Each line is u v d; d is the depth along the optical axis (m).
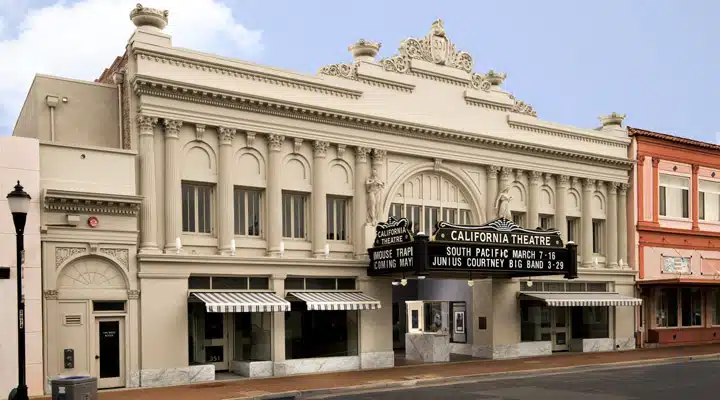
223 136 26.47
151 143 24.88
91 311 23.08
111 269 23.66
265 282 27.45
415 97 31.91
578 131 37.81
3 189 21.52
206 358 26.27
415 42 32.31
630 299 37.03
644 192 40.38
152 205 24.72
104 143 26.03
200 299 24.55
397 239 28.02
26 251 21.59
